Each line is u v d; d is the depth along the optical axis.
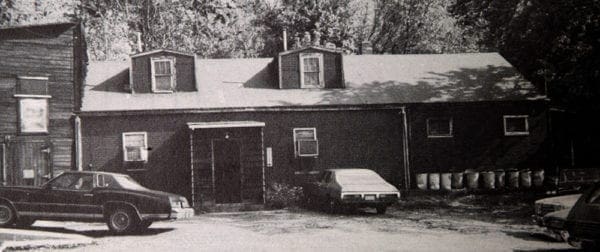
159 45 45.34
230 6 49.94
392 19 51.12
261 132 26.88
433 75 30.88
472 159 29.09
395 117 28.69
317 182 24.56
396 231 17.83
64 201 16.91
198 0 48.78
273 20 48.44
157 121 27.06
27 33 25.58
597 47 27.39
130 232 17.47
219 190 27.27
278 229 18.45
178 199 17.41
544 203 16.03
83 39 27.44
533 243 15.23
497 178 28.69
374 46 51.62
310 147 27.59
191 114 27.25
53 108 25.91
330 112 28.25
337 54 29.44
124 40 44.28
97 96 27.38
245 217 22.48
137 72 27.91
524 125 29.59
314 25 47.22
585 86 28.59
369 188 21.80
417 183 28.36
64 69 26.19
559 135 31.91
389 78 30.44
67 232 17.84
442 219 20.94
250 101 27.80
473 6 36.31
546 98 29.47
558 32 28.23
